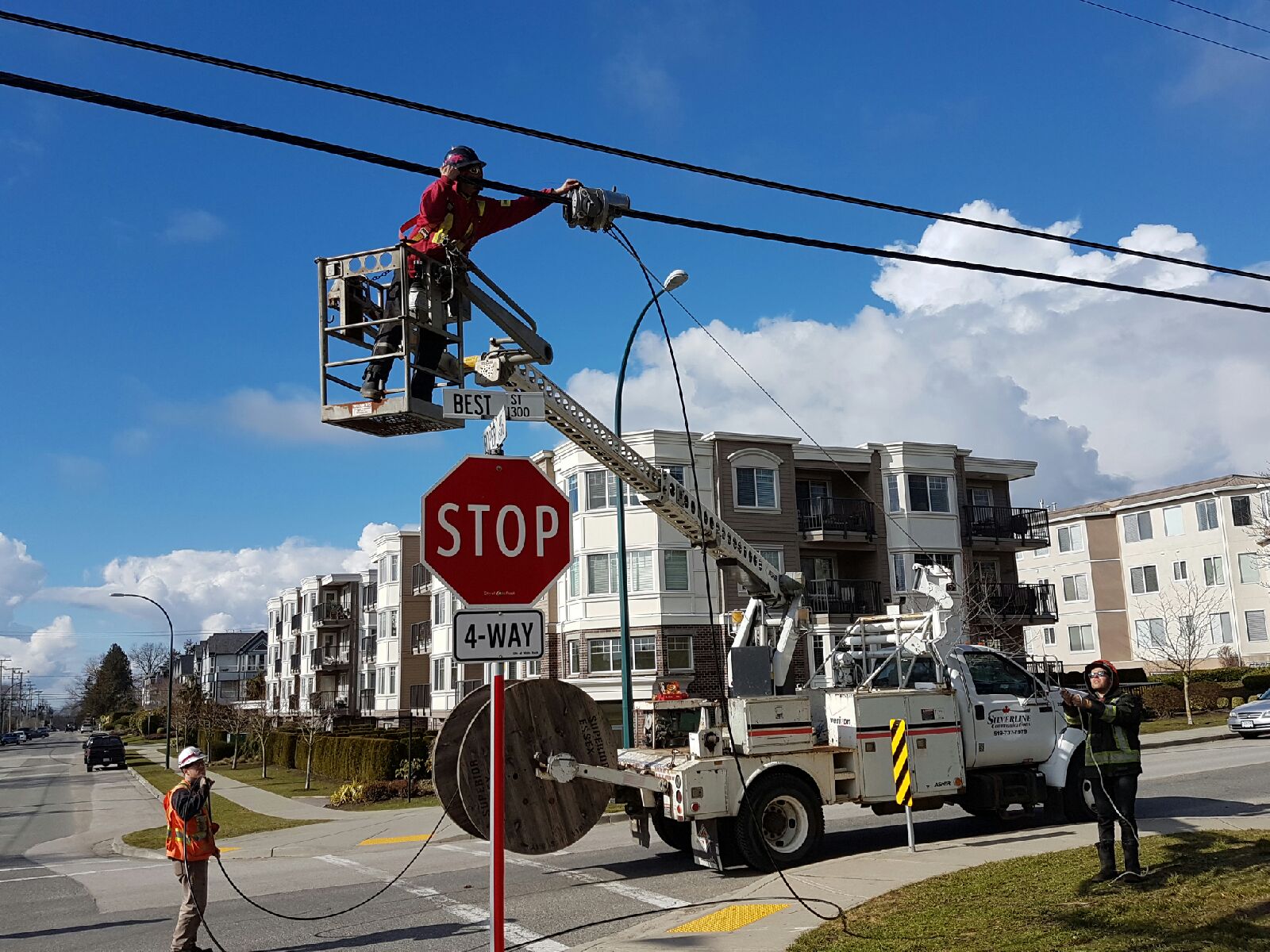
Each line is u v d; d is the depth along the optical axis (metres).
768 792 10.78
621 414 18.16
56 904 11.58
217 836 18.61
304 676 83.94
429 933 8.76
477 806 8.51
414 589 61.22
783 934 7.48
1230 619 51.38
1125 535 57.25
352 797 23.83
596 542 36.00
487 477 5.68
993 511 43.19
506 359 10.03
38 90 5.63
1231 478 52.44
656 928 8.02
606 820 17.36
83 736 154.38
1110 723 8.09
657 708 12.66
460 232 7.39
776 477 38.47
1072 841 10.70
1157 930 6.54
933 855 10.48
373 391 6.92
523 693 8.89
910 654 12.62
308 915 9.95
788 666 13.55
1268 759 19.94
